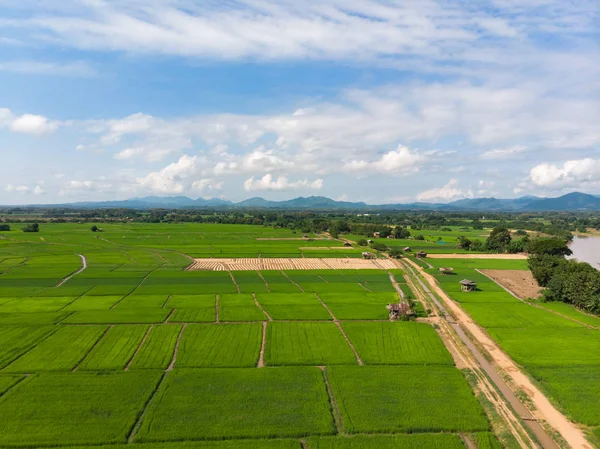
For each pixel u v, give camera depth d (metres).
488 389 48.88
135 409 42.44
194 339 62.94
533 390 49.41
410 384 49.03
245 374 50.97
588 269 93.44
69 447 36.53
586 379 51.53
